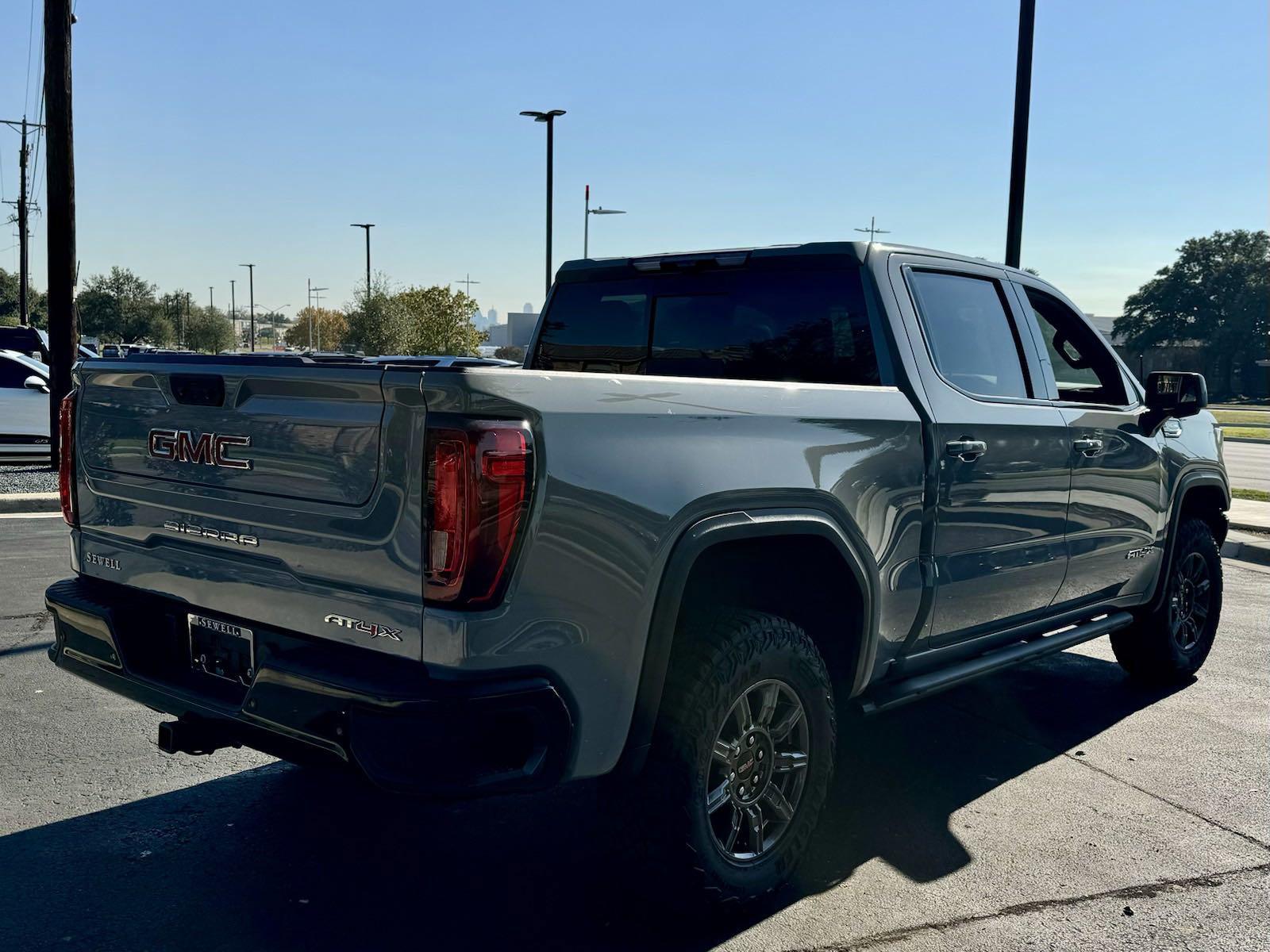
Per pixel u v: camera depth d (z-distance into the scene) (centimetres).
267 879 329
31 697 490
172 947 288
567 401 262
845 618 349
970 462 387
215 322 9894
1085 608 488
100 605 321
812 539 329
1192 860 362
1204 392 484
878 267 385
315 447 268
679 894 295
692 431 291
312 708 259
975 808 402
